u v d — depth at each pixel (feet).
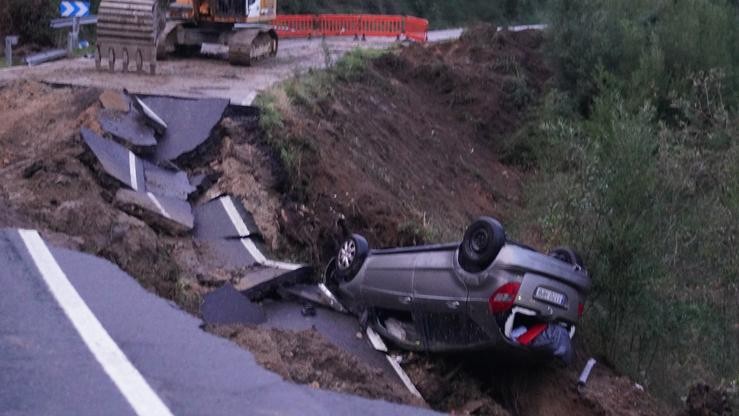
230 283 33.22
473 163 82.38
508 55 104.47
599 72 90.27
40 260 25.94
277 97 50.52
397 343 33.50
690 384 41.32
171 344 21.52
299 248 40.91
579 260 34.63
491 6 204.74
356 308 35.27
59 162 34.78
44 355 19.67
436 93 93.81
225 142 43.80
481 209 71.10
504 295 29.66
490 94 95.04
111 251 29.09
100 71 62.49
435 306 31.58
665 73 88.43
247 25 82.17
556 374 34.35
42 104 45.57
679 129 67.97
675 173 45.91
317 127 52.01
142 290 25.27
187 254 34.45
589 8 97.91
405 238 44.96
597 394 34.60
